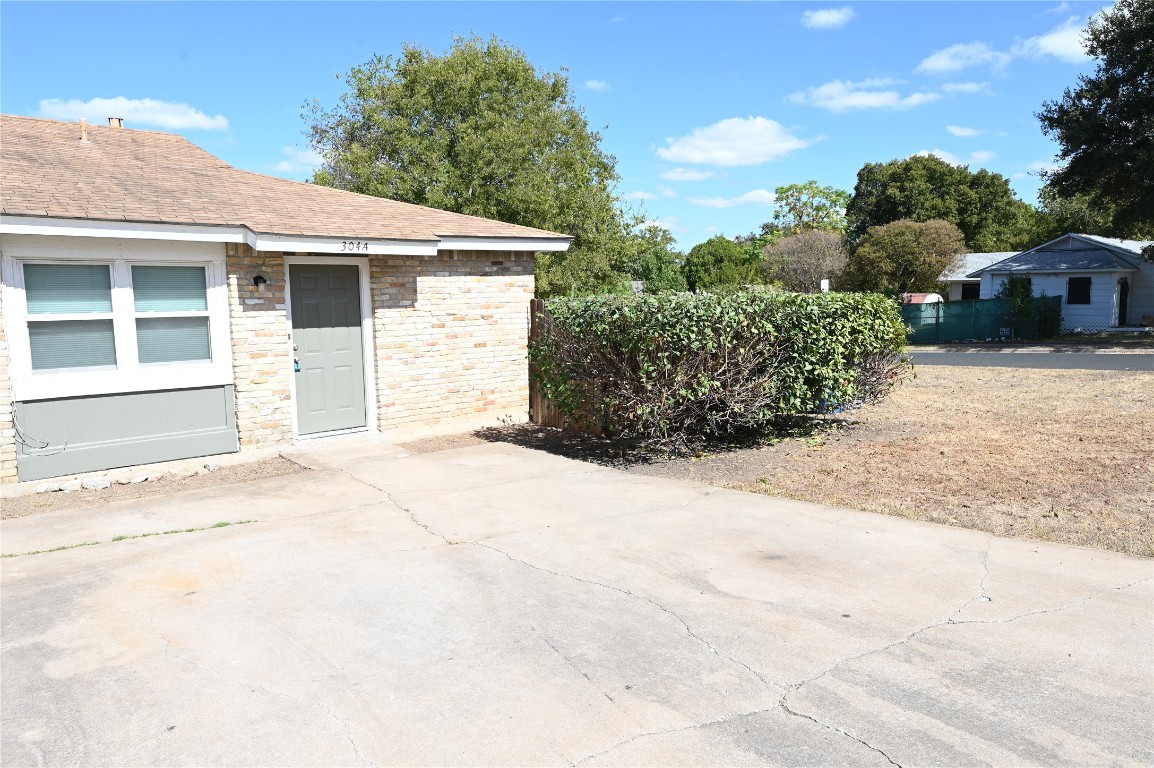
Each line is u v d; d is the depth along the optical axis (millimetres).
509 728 3320
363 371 10609
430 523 6441
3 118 10906
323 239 9211
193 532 6289
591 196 26391
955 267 37531
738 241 69188
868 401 11547
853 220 52594
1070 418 10633
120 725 3381
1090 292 31031
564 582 5031
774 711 3414
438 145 24672
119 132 11750
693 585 4934
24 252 7898
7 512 7105
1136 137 24000
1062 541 5660
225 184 10570
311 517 6680
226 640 4227
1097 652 3883
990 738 3168
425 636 4250
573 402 9727
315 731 3316
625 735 3250
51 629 4402
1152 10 23422
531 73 26844
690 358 8656
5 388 7871
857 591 4770
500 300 11641
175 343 8977
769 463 8602
